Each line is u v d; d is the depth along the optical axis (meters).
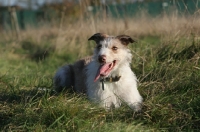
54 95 7.05
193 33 9.16
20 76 9.77
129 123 5.95
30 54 15.64
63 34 14.92
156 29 12.35
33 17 31.59
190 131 5.87
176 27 9.82
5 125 5.98
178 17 10.10
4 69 11.33
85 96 7.03
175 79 7.58
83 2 13.22
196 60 8.19
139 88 7.58
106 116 6.20
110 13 13.73
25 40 19.56
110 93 6.91
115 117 6.19
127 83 7.01
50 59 13.65
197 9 9.35
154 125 6.03
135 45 9.92
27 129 5.75
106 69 6.71
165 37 9.65
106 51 6.79
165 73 7.98
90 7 14.94
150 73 8.23
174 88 7.30
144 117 6.21
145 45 9.98
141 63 8.86
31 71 11.07
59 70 8.84
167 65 8.33
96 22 12.88
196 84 7.27
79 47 13.45
